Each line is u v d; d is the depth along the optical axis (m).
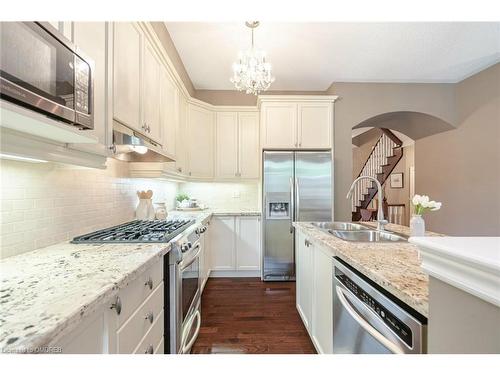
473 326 0.43
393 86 3.76
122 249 1.29
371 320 0.97
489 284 0.40
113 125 1.45
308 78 3.68
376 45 2.84
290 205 3.44
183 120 3.25
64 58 0.89
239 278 3.57
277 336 2.11
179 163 3.02
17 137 0.87
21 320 0.57
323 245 1.52
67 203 1.50
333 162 3.63
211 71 3.51
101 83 1.28
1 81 0.67
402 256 1.15
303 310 2.20
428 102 3.77
